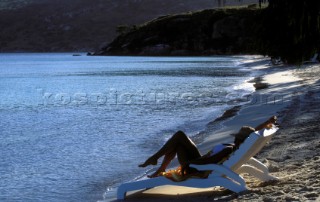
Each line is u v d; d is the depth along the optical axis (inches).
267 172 334.3
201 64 2859.3
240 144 312.3
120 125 743.7
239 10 4692.4
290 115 676.1
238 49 4490.7
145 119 799.7
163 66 2733.8
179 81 1652.3
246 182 336.5
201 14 4899.1
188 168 320.5
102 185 400.2
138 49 5068.9
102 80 1836.9
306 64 1967.3
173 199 320.2
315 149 426.3
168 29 4960.6
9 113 948.0
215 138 570.3
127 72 2289.6
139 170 450.0
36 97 1280.8
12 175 439.5
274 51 837.2
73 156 521.0
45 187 397.4
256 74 1854.1
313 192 284.8
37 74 2337.6
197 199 314.8
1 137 657.0
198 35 4751.5
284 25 807.1
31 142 616.1
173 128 691.4
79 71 2511.1
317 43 804.0
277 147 451.8
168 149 325.4
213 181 314.8
